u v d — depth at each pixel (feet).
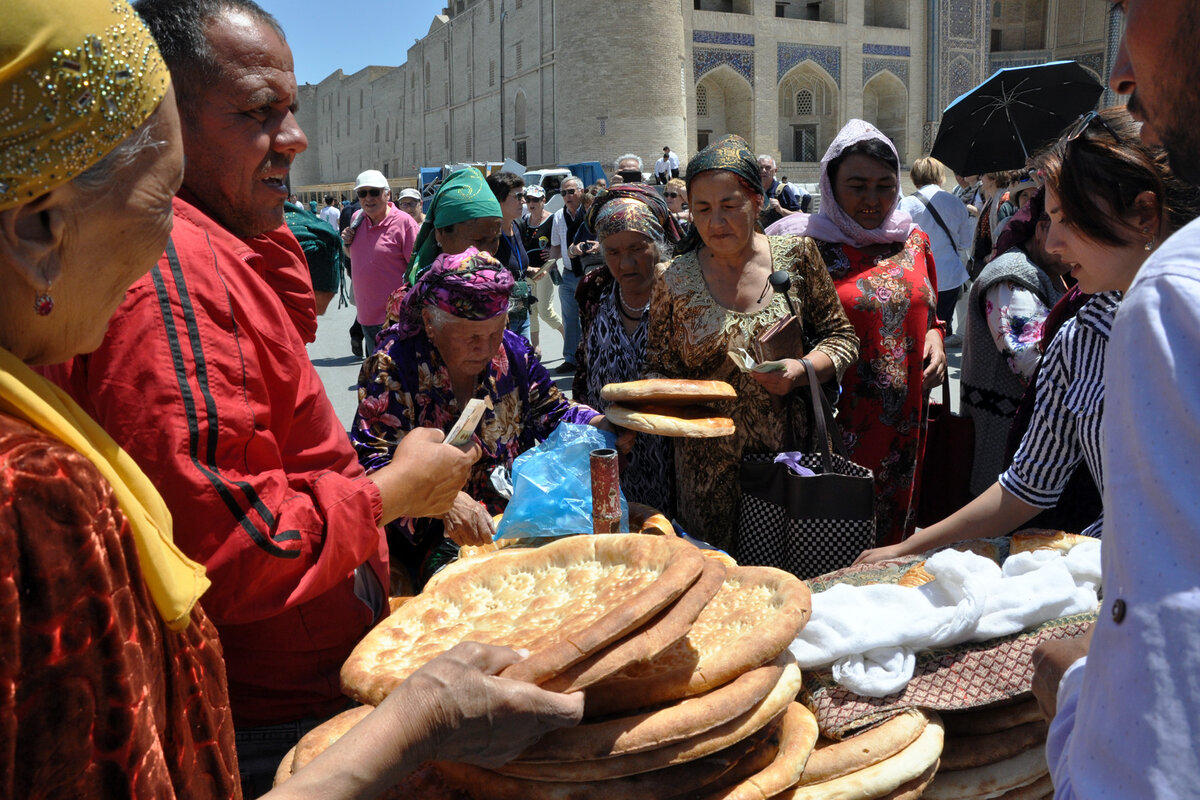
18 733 2.28
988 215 24.91
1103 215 5.58
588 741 4.13
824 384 9.77
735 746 4.47
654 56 93.45
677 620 4.18
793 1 110.01
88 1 2.45
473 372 8.22
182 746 2.80
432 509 5.76
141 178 2.68
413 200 37.63
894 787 4.77
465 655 3.69
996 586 5.57
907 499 11.36
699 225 9.71
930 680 5.28
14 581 2.22
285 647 5.36
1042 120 17.20
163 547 2.70
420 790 4.52
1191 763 2.13
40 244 2.52
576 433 8.25
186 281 4.36
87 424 2.70
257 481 4.43
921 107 110.11
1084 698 2.50
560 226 29.50
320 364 33.19
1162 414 2.36
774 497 8.86
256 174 5.28
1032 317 10.80
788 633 4.59
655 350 10.29
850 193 11.40
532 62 115.55
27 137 2.35
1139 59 2.75
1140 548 2.33
